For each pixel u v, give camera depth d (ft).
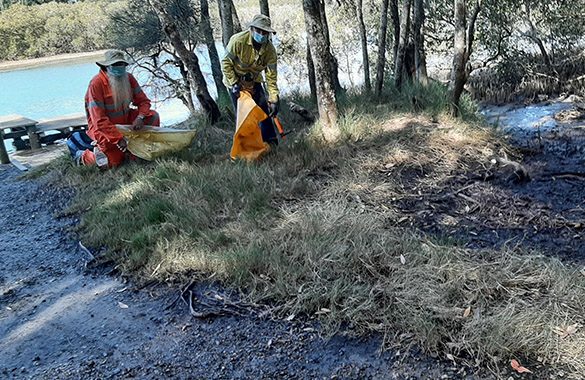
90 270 12.86
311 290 10.46
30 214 17.10
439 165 16.57
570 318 9.05
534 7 32.71
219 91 25.57
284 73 38.19
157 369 9.23
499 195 14.58
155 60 33.83
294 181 15.15
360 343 9.25
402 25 22.62
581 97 28.58
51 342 10.34
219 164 17.16
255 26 15.85
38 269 13.26
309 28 17.56
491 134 18.52
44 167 22.12
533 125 23.89
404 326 9.34
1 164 25.40
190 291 11.26
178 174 16.55
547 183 15.16
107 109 18.49
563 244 11.85
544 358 8.45
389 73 32.48
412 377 8.41
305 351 9.23
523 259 10.80
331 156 16.99
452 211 13.88
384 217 13.28
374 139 17.85
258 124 17.06
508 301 9.53
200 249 12.33
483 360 8.53
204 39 30.04
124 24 33.53
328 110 18.25
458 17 18.51
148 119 19.39
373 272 10.80
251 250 11.71
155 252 12.51
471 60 37.14
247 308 10.51
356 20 35.88
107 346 9.99
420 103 20.39
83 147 20.80
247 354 9.32
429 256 11.13
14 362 9.87
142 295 11.50
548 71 32.45
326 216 12.91
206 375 8.96
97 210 15.48
